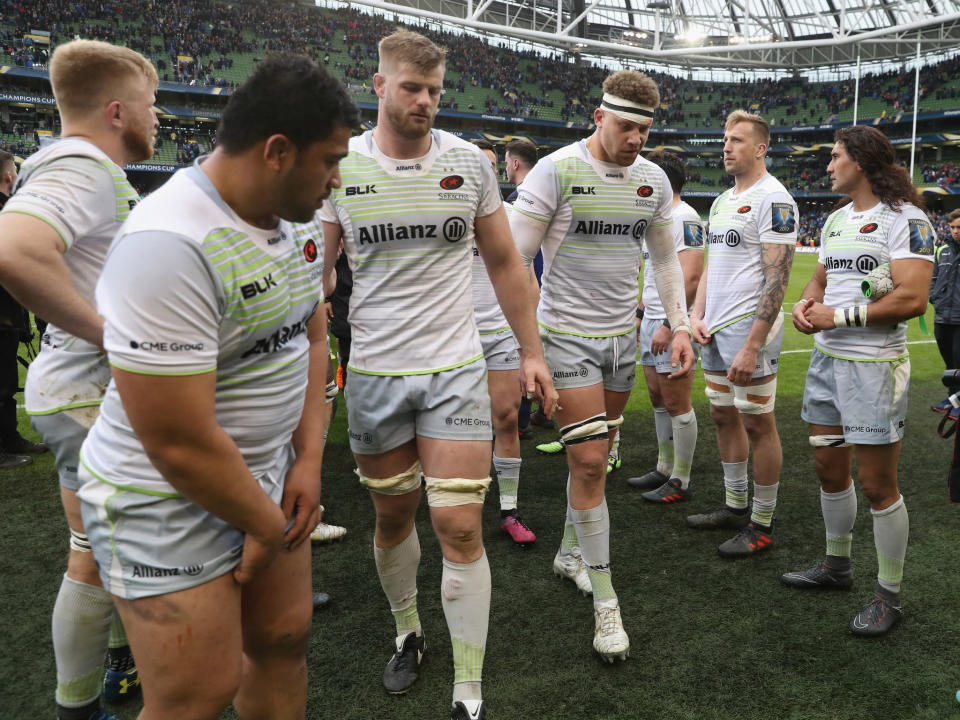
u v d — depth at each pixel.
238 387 1.32
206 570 1.29
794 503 3.89
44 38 29.17
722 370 3.45
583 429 2.56
